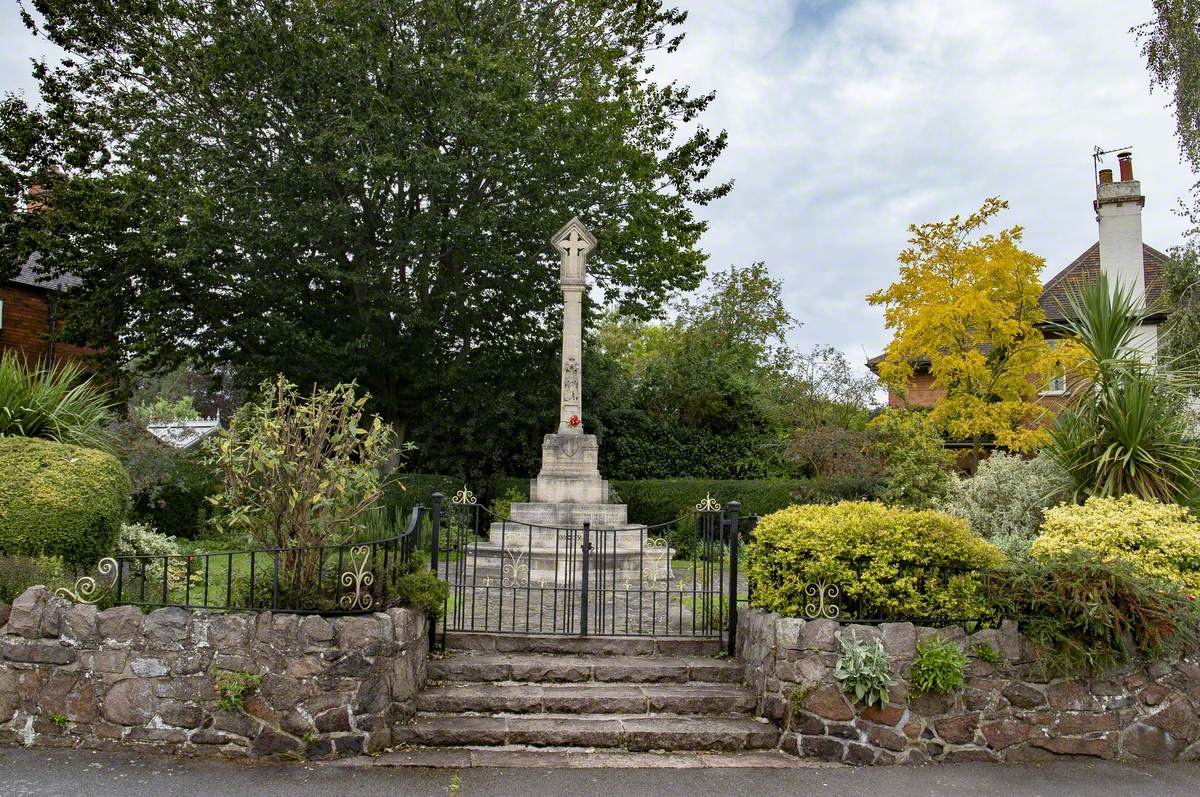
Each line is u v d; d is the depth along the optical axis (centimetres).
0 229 1689
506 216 1706
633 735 604
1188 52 1404
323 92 1599
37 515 660
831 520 670
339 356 1772
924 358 2133
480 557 1133
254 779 523
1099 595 612
